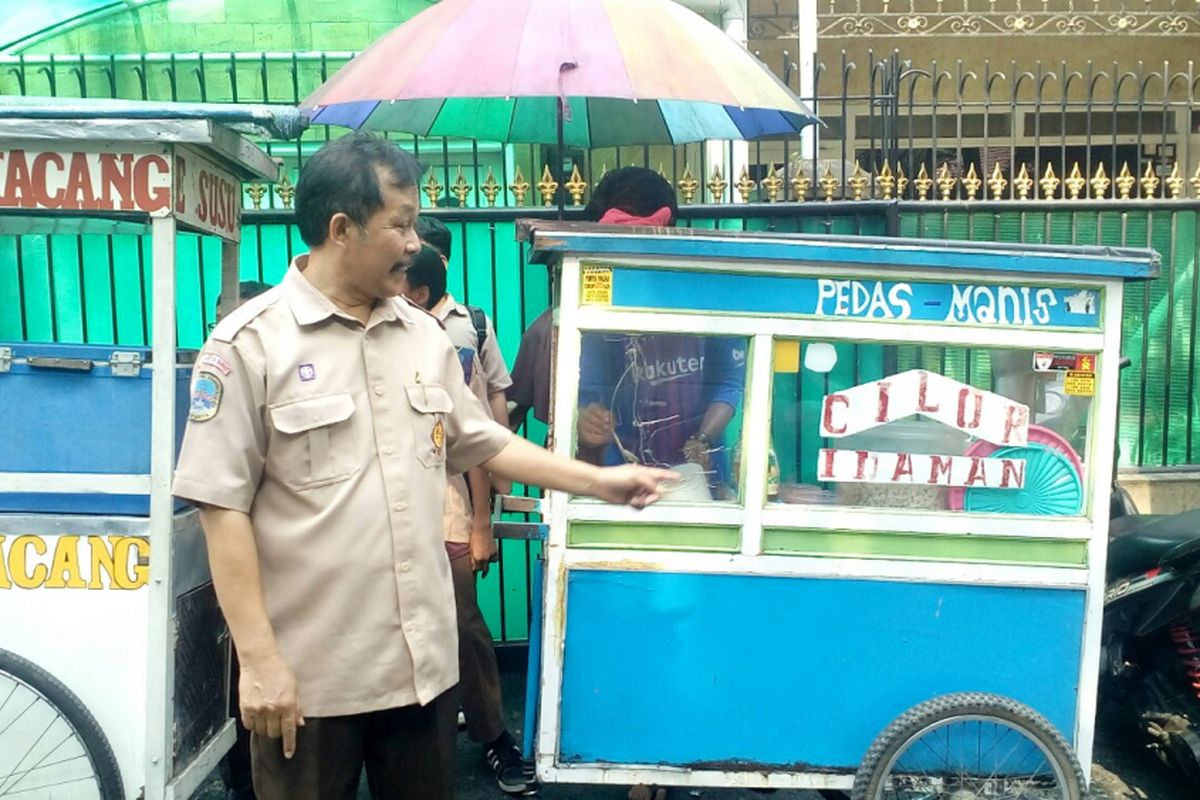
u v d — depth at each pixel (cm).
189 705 263
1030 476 275
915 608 270
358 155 189
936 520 269
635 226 265
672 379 271
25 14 488
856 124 651
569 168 522
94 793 247
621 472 220
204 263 429
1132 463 469
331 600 191
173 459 247
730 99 311
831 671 271
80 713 246
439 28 325
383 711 199
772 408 270
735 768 271
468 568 324
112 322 427
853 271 265
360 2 500
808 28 576
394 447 195
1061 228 448
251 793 312
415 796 205
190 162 254
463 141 505
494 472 220
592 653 269
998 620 271
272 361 188
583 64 304
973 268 263
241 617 186
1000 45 657
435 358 207
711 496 273
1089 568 271
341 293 196
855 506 273
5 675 244
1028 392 274
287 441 189
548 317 352
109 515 247
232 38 500
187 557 260
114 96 445
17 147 241
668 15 336
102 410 246
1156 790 341
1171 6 624
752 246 260
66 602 248
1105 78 656
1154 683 320
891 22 633
